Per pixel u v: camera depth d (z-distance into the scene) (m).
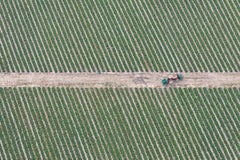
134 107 141.50
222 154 134.88
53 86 144.38
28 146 134.38
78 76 146.50
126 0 164.00
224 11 162.88
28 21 157.88
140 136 136.88
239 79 147.62
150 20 159.88
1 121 138.12
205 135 138.12
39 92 143.25
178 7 163.12
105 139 136.12
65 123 138.25
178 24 159.25
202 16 161.38
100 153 134.00
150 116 140.25
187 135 137.62
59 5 162.00
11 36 154.25
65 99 142.38
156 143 136.38
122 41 154.38
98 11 161.25
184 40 155.62
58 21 158.38
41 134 136.25
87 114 139.88
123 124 138.75
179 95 144.00
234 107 142.88
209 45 154.62
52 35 155.12
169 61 150.75
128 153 134.25
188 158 134.38
